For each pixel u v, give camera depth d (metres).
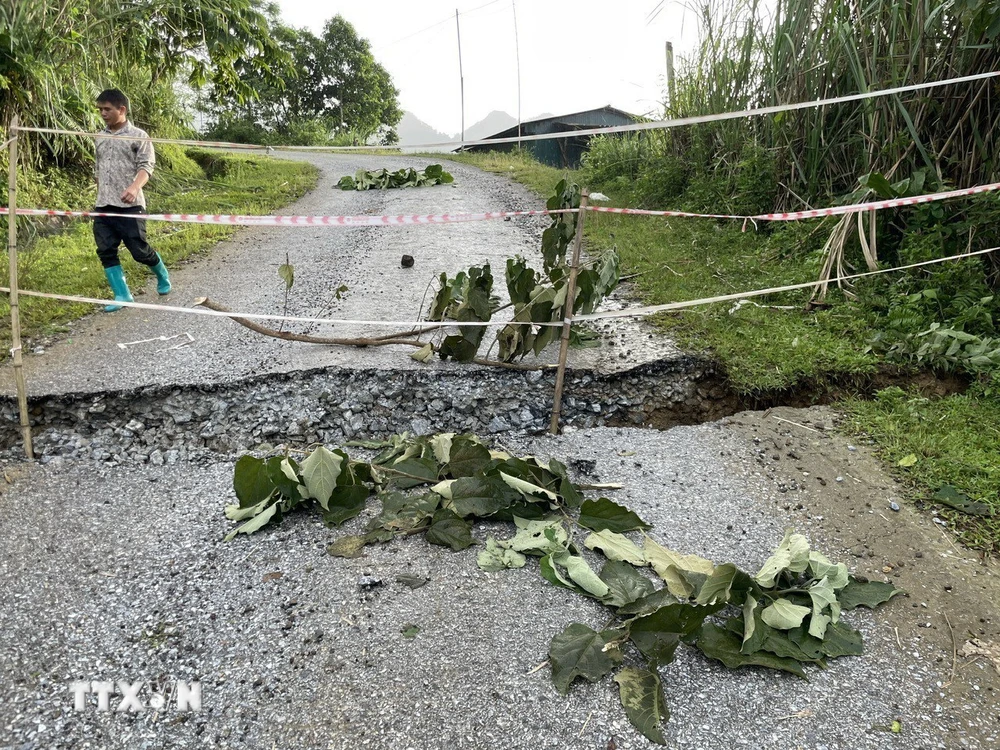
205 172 12.55
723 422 4.09
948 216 5.25
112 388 4.07
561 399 4.13
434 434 4.00
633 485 3.48
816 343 4.66
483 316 4.34
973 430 3.81
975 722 2.20
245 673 2.35
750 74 7.48
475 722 2.14
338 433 3.99
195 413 4.04
